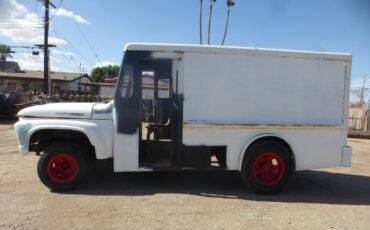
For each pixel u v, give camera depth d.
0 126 15.80
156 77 6.06
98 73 70.25
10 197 5.27
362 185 6.66
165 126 6.07
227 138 5.73
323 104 5.90
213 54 5.64
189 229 4.23
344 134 5.96
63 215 4.57
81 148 5.67
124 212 4.72
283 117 5.82
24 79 39.66
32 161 7.86
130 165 5.64
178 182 6.37
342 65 5.92
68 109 5.62
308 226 4.46
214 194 5.70
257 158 5.73
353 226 4.51
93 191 5.66
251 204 5.27
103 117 5.62
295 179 7.03
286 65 5.80
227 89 5.68
